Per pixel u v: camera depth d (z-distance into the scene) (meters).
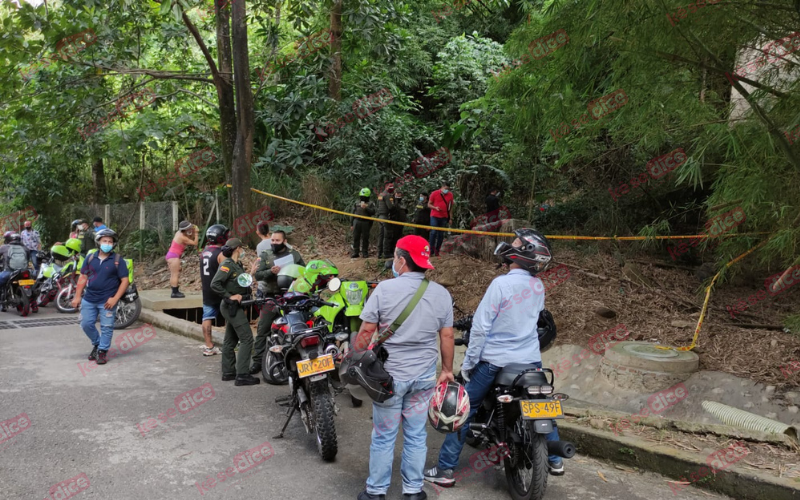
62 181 18.58
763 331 7.39
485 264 10.69
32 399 5.85
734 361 6.67
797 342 6.84
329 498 3.95
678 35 4.80
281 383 6.58
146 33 14.34
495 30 21.59
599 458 4.62
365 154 16.36
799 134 4.86
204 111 17.97
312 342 4.75
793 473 3.90
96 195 18.75
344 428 5.33
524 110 6.82
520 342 4.00
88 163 18.84
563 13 5.57
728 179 5.54
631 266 9.87
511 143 13.58
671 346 7.16
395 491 4.10
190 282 12.14
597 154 11.41
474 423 4.19
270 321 6.75
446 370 3.93
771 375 6.23
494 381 4.02
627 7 4.82
